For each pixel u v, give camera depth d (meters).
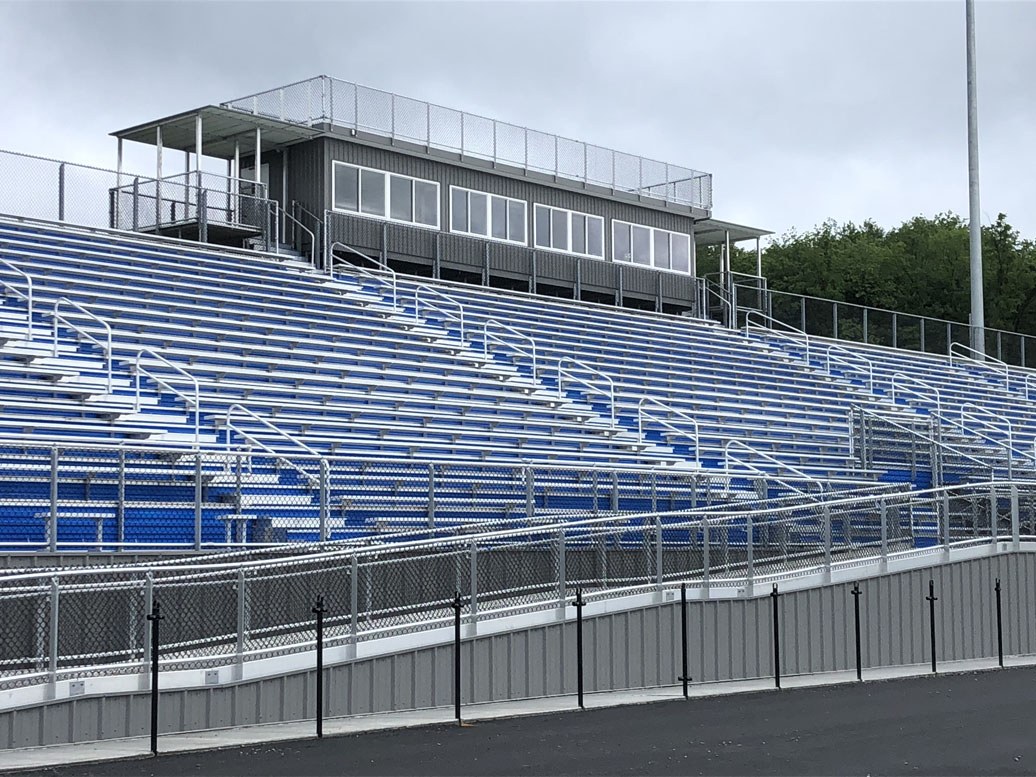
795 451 25.70
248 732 11.21
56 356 17.17
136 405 16.39
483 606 13.73
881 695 13.82
